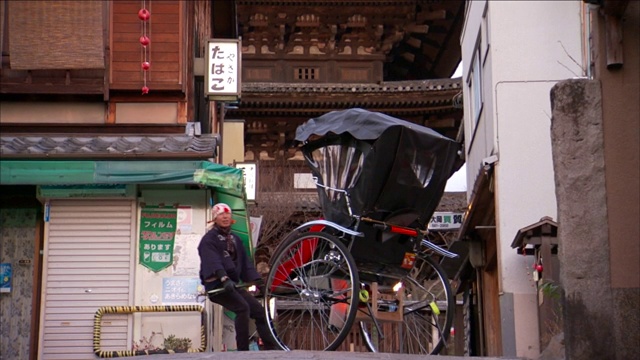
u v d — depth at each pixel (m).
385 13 38.97
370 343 11.32
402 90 37.06
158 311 14.55
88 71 15.74
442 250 10.55
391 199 10.14
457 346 28.59
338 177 10.38
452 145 10.34
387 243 10.22
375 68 40.06
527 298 17.17
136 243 15.11
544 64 17.95
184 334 14.77
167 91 15.84
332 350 9.51
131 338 14.73
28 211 15.59
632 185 9.30
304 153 10.81
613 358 9.01
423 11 38.94
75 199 15.20
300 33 39.78
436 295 12.12
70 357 14.80
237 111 37.75
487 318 22.28
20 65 15.52
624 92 9.44
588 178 9.34
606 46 9.48
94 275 15.05
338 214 10.29
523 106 17.88
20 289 15.40
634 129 9.38
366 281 10.52
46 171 14.45
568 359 9.12
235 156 22.62
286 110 37.78
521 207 17.61
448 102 37.19
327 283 10.05
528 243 16.03
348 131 10.13
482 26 20.22
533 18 18.08
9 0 15.69
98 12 15.74
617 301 9.11
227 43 16.80
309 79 39.84
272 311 10.42
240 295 10.58
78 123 15.73
